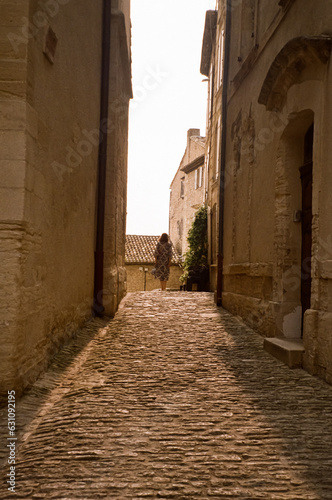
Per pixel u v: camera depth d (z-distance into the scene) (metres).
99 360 5.74
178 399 4.31
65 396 4.38
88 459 3.06
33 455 3.13
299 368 5.50
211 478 2.83
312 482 2.79
